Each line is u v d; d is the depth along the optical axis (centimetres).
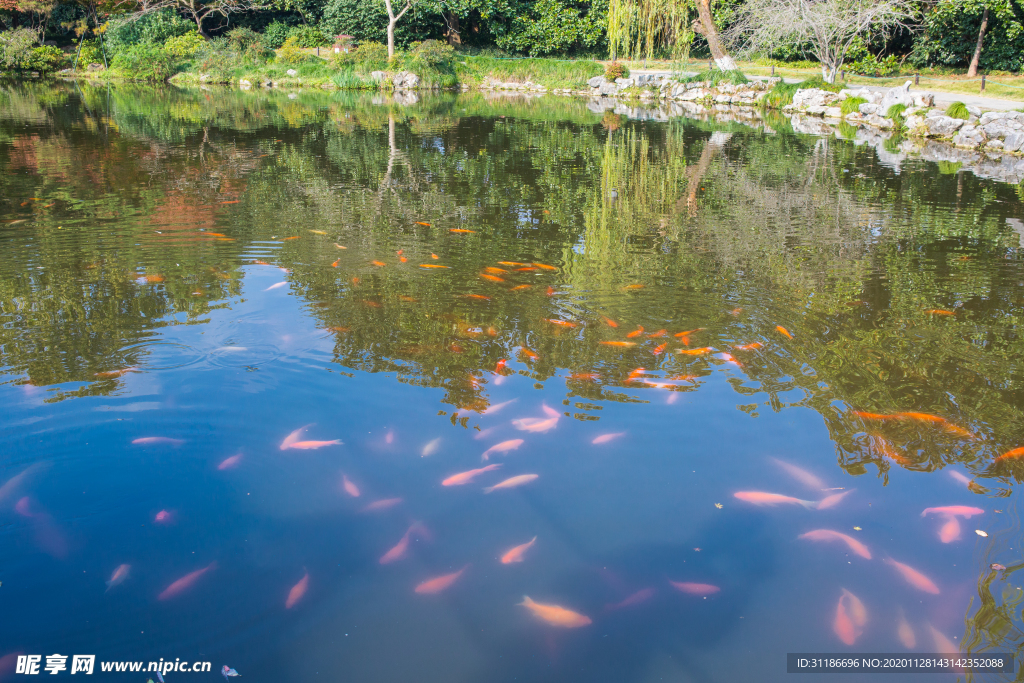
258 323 542
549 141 1652
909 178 1201
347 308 576
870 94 2073
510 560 309
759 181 1174
